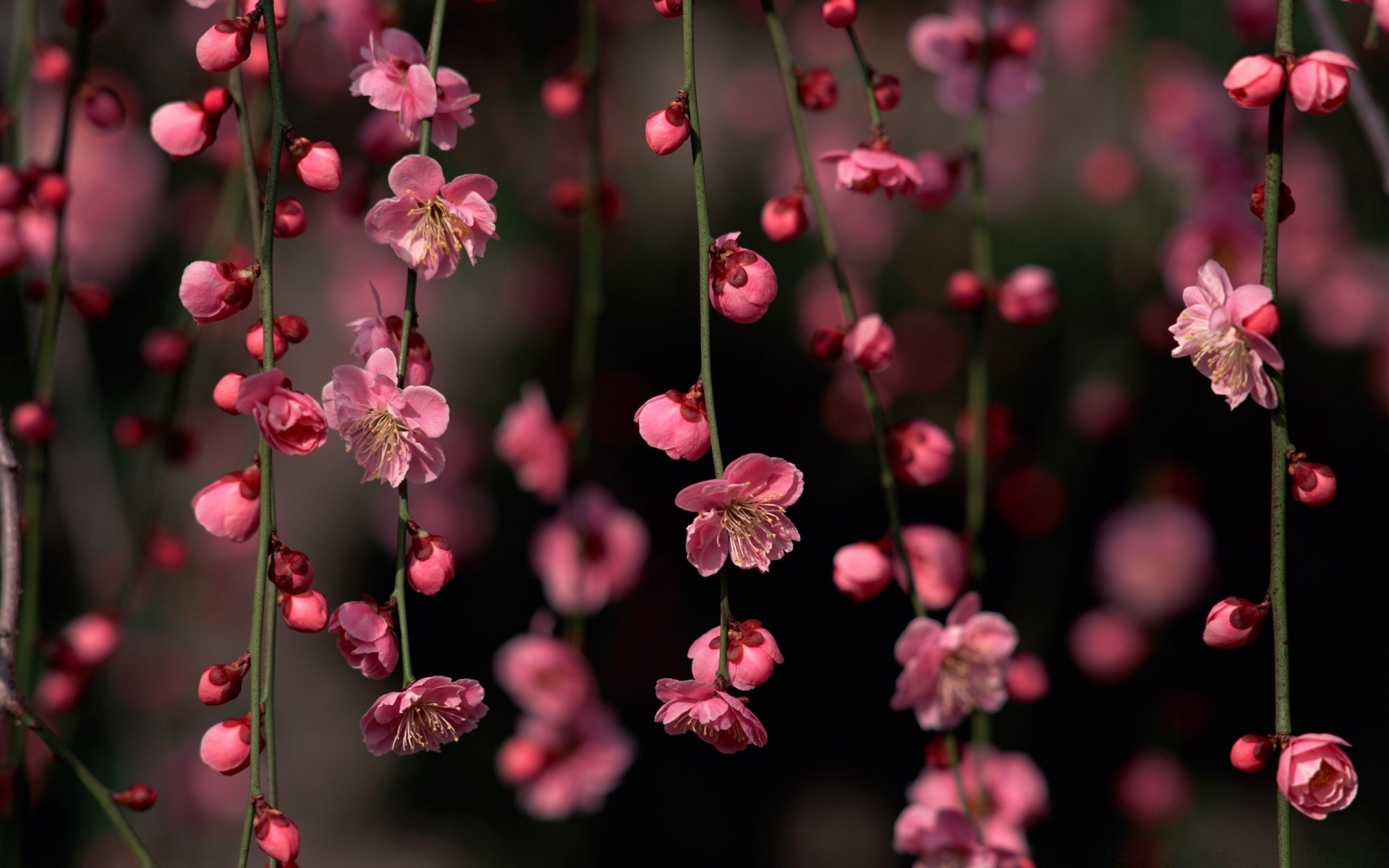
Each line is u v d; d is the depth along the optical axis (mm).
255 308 1771
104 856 1702
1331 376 1894
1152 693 1730
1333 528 1860
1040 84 1462
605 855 1804
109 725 1696
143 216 1903
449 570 1312
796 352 1995
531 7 1826
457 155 1890
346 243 1981
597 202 1491
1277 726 1311
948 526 1890
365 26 1461
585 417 1508
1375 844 1742
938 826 1357
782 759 1880
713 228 2057
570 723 1518
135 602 1479
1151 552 1687
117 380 1925
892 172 1353
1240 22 1540
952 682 1322
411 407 1306
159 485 1482
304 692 2002
